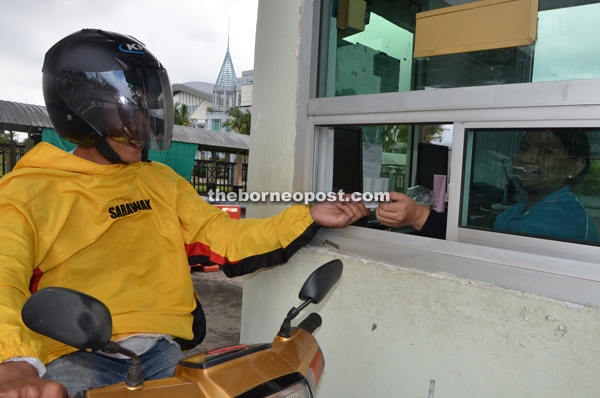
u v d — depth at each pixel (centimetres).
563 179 127
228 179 1645
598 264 112
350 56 181
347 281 163
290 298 185
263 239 151
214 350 91
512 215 136
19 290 94
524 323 122
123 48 136
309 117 180
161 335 137
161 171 162
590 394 112
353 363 163
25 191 117
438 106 141
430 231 151
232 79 6081
